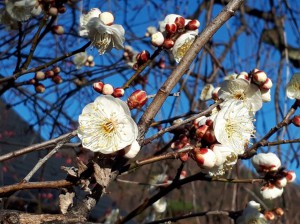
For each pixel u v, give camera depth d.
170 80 0.15
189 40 0.18
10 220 0.12
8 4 0.23
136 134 0.14
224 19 0.15
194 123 0.18
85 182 0.13
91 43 0.19
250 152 0.19
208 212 0.23
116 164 0.14
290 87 0.19
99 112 0.14
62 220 0.13
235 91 0.17
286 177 0.20
